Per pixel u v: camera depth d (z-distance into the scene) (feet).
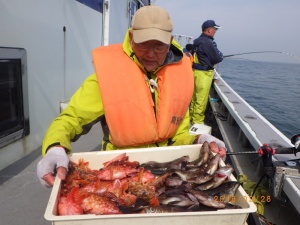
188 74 7.23
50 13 13.38
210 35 18.58
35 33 12.12
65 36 15.33
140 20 5.65
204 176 5.93
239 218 4.47
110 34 23.95
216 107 18.74
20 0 10.80
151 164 6.56
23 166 10.98
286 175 5.85
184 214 4.30
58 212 4.58
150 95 6.61
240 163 9.56
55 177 5.21
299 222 6.61
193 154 6.95
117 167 6.17
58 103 15.02
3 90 10.07
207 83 18.48
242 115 11.00
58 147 5.50
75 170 5.66
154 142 6.90
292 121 21.61
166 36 5.70
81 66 18.16
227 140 12.03
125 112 6.24
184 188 5.71
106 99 6.14
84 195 5.08
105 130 7.00
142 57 6.20
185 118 7.61
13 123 10.87
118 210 4.88
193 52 18.99
